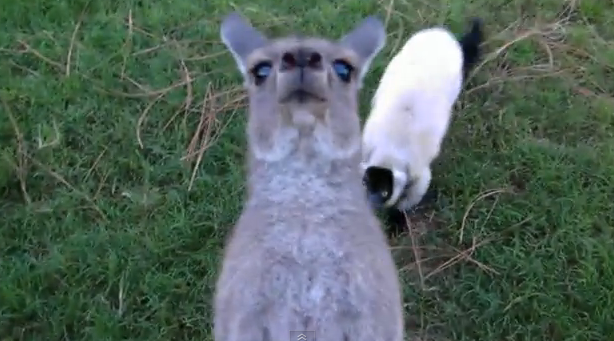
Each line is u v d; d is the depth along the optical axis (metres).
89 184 1.30
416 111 1.24
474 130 1.40
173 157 1.34
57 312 1.14
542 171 1.32
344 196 0.81
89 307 1.15
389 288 0.81
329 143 0.80
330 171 0.81
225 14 1.57
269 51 0.83
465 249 1.24
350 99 0.83
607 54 1.52
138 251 1.20
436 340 1.14
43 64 1.47
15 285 1.16
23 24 1.55
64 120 1.38
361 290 0.79
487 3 1.61
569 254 1.22
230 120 1.39
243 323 0.79
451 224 1.27
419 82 1.27
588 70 1.50
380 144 1.21
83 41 1.51
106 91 1.42
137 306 1.15
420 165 1.22
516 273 1.20
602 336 1.12
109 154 1.34
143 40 1.53
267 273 0.78
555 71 1.50
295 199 0.80
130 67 1.47
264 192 0.82
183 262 1.20
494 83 1.47
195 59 1.49
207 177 1.30
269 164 0.81
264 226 0.80
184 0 1.61
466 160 1.35
